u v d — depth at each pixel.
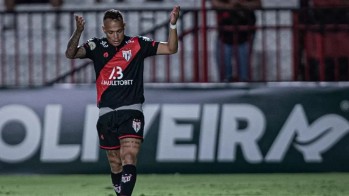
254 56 45.56
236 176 39.00
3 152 40.12
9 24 47.97
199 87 40.19
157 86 40.25
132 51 24.97
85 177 39.03
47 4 49.31
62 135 40.09
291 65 43.34
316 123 40.22
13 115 40.19
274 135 40.12
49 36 47.97
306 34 41.75
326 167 40.12
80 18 24.41
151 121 40.00
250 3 43.62
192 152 40.00
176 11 24.69
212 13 45.50
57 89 40.34
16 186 35.50
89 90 40.34
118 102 24.92
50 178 38.81
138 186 34.78
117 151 25.86
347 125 40.25
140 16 42.53
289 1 47.84
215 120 40.12
